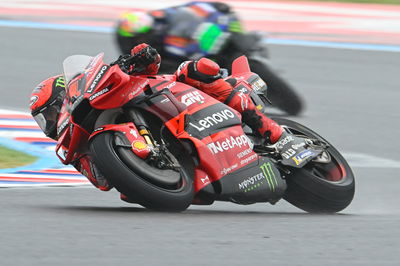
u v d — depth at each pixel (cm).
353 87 4338
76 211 1805
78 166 1888
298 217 1831
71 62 1938
